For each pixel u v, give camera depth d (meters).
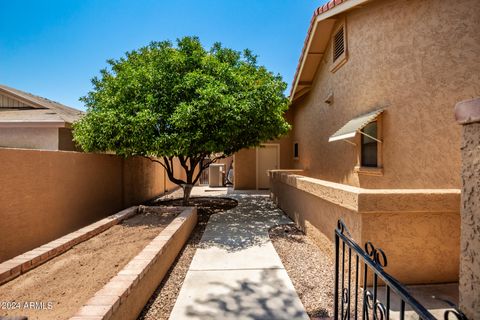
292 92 13.37
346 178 8.87
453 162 5.22
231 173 22.94
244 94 8.23
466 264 1.39
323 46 10.41
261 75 9.59
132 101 8.19
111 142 7.99
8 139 10.82
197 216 9.17
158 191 15.87
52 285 3.88
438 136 5.47
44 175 6.79
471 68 5.04
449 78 5.32
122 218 7.79
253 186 18.19
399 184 6.30
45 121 10.47
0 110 13.49
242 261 5.62
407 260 4.22
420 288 4.13
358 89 7.80
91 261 4.77
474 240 1.35
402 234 4.23
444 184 5.35
